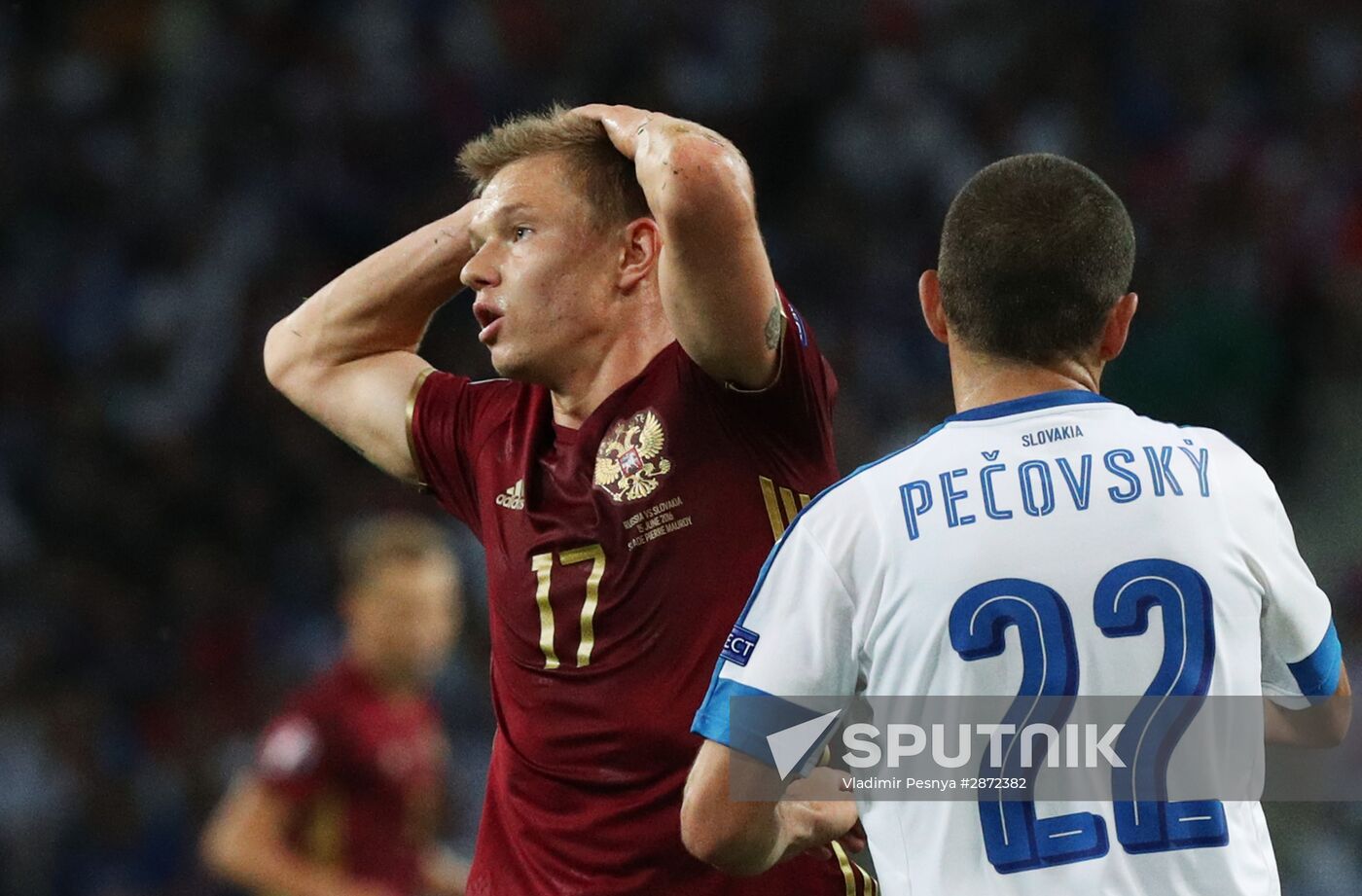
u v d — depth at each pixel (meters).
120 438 43.50
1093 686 8.49
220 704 38.44
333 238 48.50
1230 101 53.66
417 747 23.00
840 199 50.03
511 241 10.94
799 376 10.44
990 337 9.04
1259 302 47.16
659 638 10.45
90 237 47.88
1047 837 8.45
